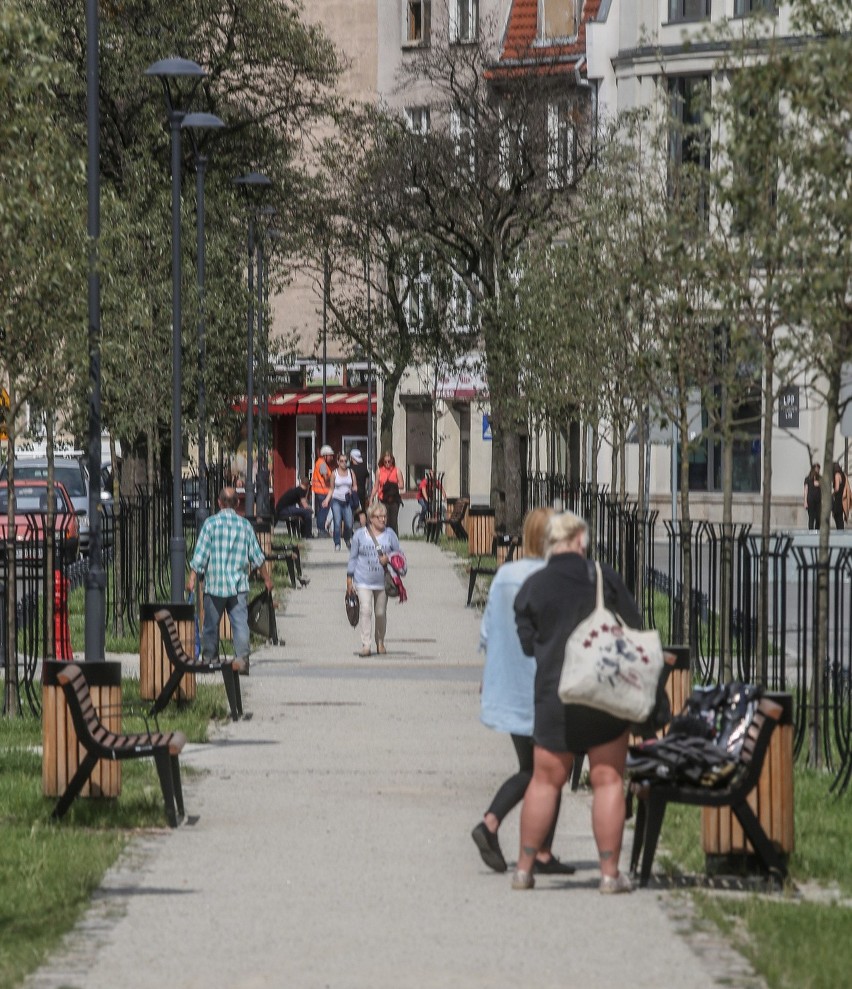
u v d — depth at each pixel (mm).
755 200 38812
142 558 74375
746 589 44969
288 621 79438
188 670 48719
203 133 124625
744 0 122875
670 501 126062
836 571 39094
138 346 84125
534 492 117312
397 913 25375
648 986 21219
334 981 21406
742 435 49688
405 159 124188
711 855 28484
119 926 24438
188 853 30062
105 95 119625
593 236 67500
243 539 57500
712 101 40188
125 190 112125
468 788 37719
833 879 28094
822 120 37250
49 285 50750
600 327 73438
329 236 145500
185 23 121688
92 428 51219
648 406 66688
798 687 40000
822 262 37156
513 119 120000
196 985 21203
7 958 22312
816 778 37406
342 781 38500
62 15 118062
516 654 28938
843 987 21125
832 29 37594
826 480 38906
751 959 22375
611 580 27047
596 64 126750
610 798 26875
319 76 132625
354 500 130000
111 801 33938
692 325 51844
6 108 47875
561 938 23750
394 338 154500
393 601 89125
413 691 55969
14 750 41125
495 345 113000
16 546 51156
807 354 38562
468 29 183000
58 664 33938
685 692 38438
